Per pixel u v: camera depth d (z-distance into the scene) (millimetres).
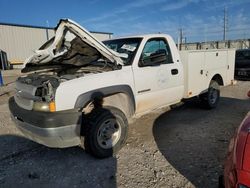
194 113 5906
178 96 4910
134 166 3389
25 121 3305
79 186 2959
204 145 4004
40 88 3254
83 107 3348
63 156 3791
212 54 5809
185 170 3229
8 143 4379
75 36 3658
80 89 3293
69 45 3881
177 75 4777
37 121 3082
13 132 4965
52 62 4422
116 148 3754
